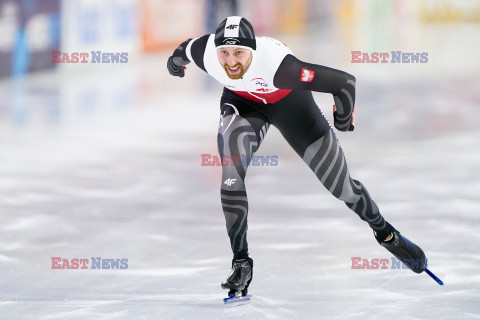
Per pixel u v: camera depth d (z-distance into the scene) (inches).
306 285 440.1
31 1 1454.2
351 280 448.8
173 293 426.6
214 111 1223.5
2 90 1349.7
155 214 611.2
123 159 842.2
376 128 1049.5
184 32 2122.3
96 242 532.4
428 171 772.0
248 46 376.2
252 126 418.9
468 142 933.8
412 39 2620.6
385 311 392.2
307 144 424.5
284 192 689.0
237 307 400.2
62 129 1024.9
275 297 418.0
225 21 380.8
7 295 420.2
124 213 613.0
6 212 609.3
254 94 411.5
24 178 738.2
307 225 578.2
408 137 976.9
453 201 648.4
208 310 395.2
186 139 976.3
